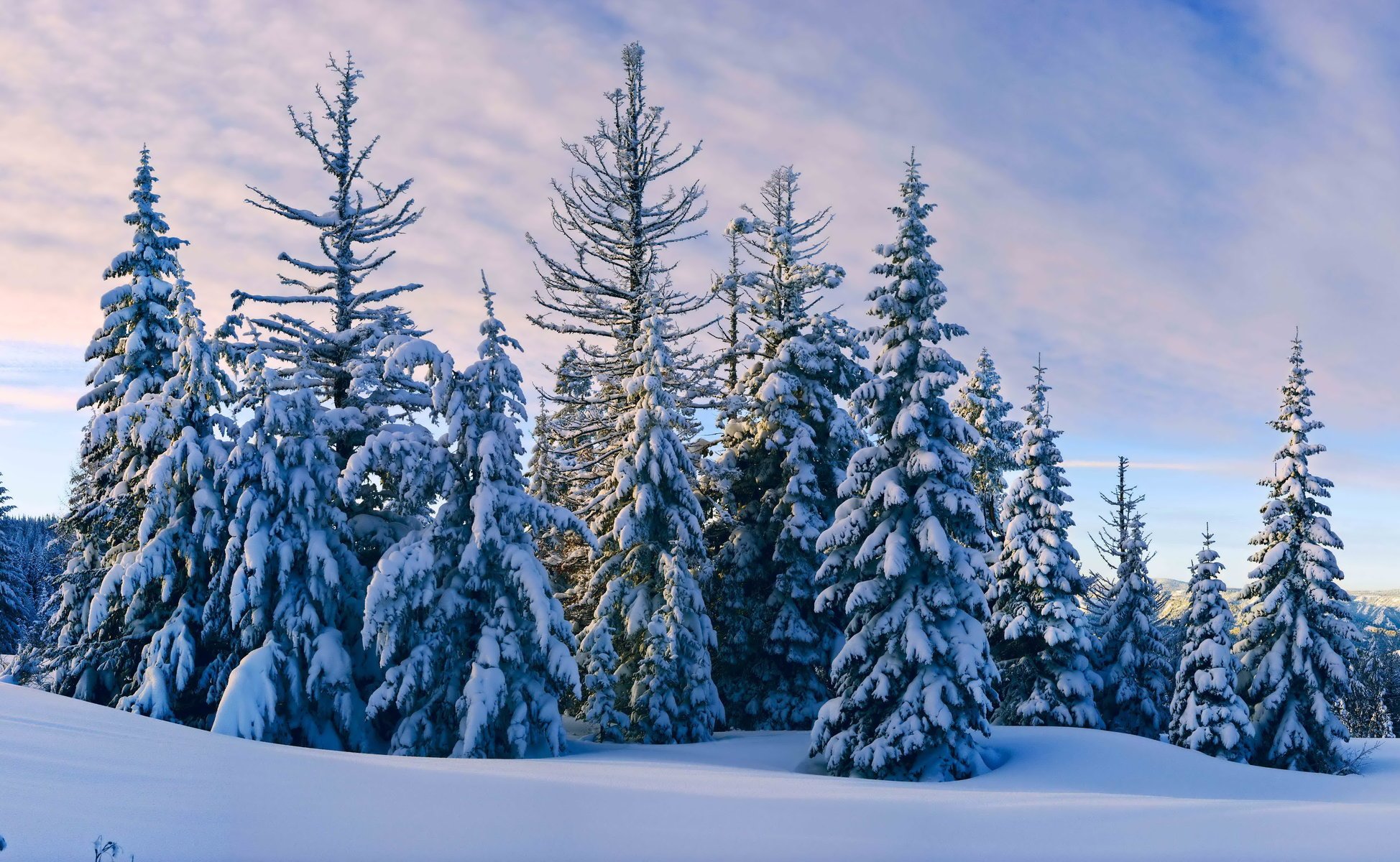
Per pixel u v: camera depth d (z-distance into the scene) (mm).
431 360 25297
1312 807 12445
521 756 22094
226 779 11734
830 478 33312
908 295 25234
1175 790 22062
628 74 40312
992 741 26641
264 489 25156
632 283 39031
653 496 28484
